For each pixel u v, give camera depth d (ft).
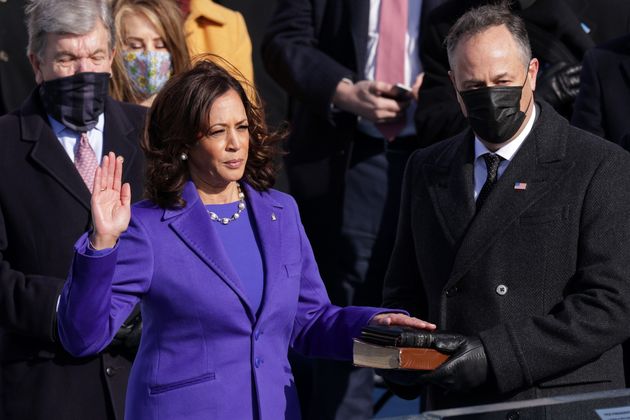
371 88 66.90
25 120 53.72
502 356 44.57
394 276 51.52
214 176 43.09
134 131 55.57
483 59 46.24
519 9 65.67
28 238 52.31
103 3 54.44
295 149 70.64
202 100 42.27
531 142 47.57
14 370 52.34
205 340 42.52
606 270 45.24
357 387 69.26
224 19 72.23
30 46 54.03
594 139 47.52
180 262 42.65
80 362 52.08
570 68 65.10
